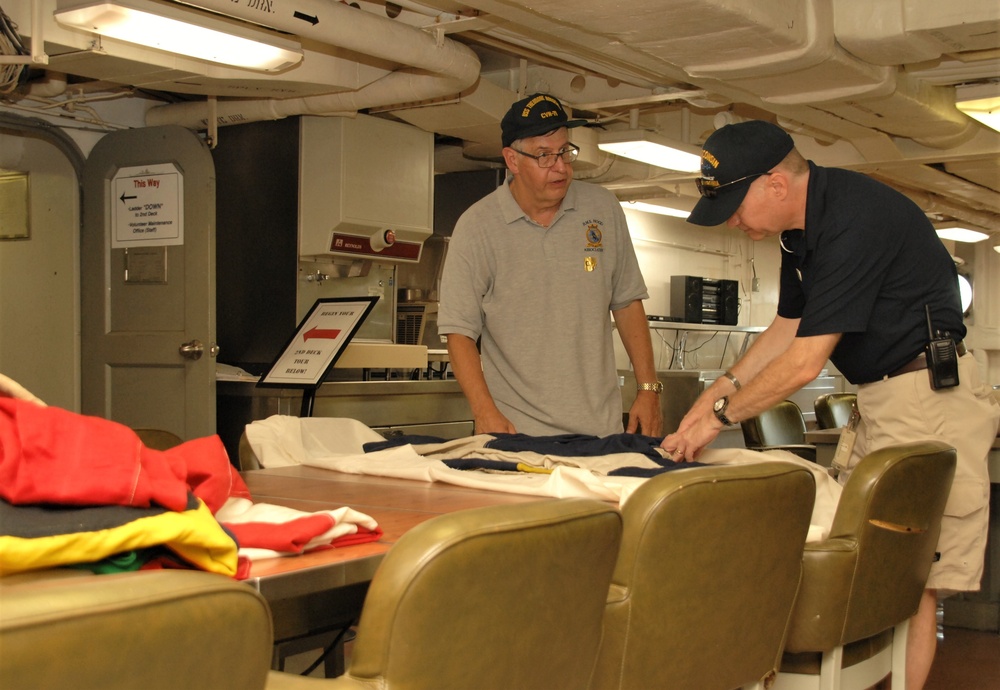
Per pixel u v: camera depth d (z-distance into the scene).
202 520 1.11
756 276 10.30
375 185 5.14
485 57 5.82
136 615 0.70
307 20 3.68
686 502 1.40
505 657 1.08
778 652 1.71
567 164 2.80
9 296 4.95
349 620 1.64
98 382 4.93
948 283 2.37
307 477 2.25
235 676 0.79
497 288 2.90
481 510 1.06
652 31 3.72
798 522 1.62
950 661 3.80
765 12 3.63
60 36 3.55
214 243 4.62
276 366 4.47
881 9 3.90
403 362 4.92
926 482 1.94
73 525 1.02
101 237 4.92
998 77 4.93
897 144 6.05
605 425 2.87
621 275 3.04
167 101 5.38
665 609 1.44
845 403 5.43
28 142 4.99
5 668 0.63
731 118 5.41
